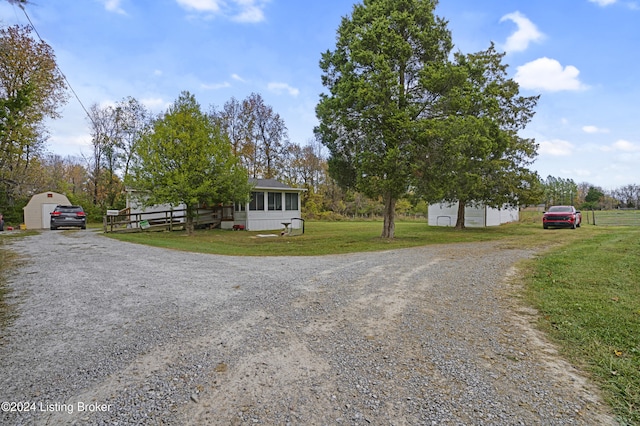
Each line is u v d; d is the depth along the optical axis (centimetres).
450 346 325
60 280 611
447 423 208
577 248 974
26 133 1947
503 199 1814
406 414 218
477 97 1410
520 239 1316
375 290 526
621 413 219
